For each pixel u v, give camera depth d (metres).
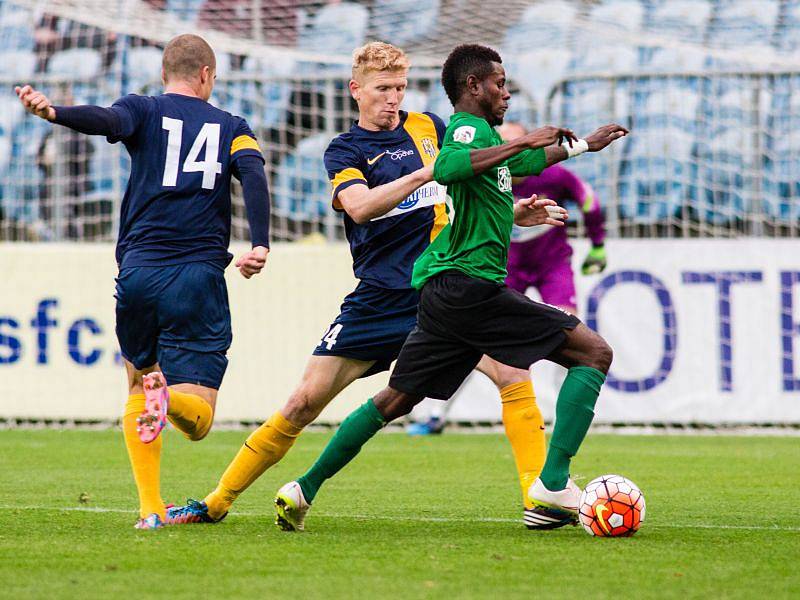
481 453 33.00
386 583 13.60
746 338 38.97
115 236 45.91
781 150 49.16
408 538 17.31
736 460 31.11
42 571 14.35
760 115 42.34
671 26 47.72
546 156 17.56
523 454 19.09
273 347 40.59
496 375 19.17
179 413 18.17
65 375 40.72
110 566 14.62
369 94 19.28
